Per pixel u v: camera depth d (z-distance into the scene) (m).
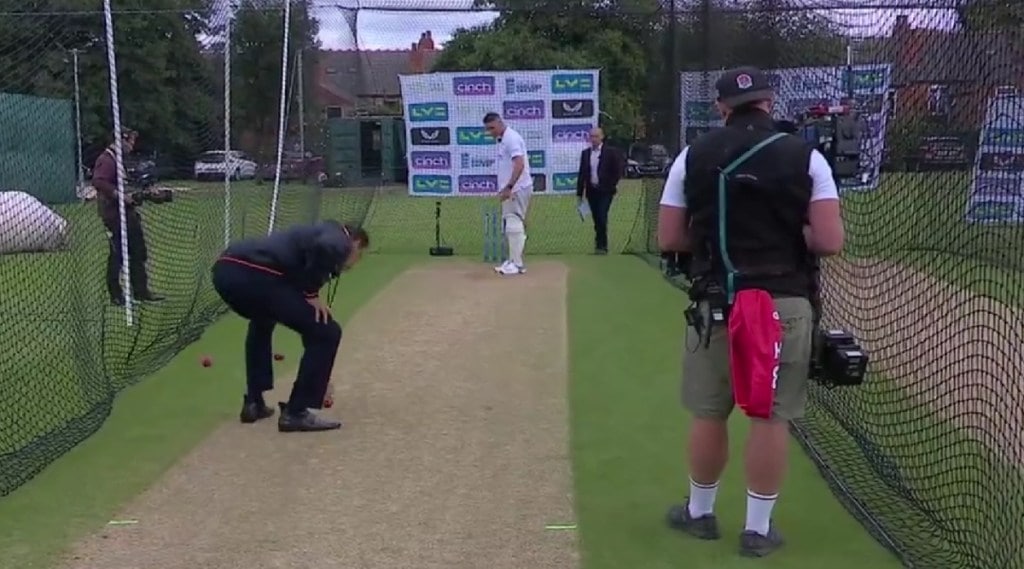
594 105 14.81
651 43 14.59
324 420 6.14
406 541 4.47
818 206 3.96
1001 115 6.57
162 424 6.17
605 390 6.83
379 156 20.80
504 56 30.17
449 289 11.07
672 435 5.87
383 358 7.83
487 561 4.26
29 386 7.00
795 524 4.62
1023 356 5.86
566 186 15.02
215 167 16.11
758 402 3.89
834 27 9.23
